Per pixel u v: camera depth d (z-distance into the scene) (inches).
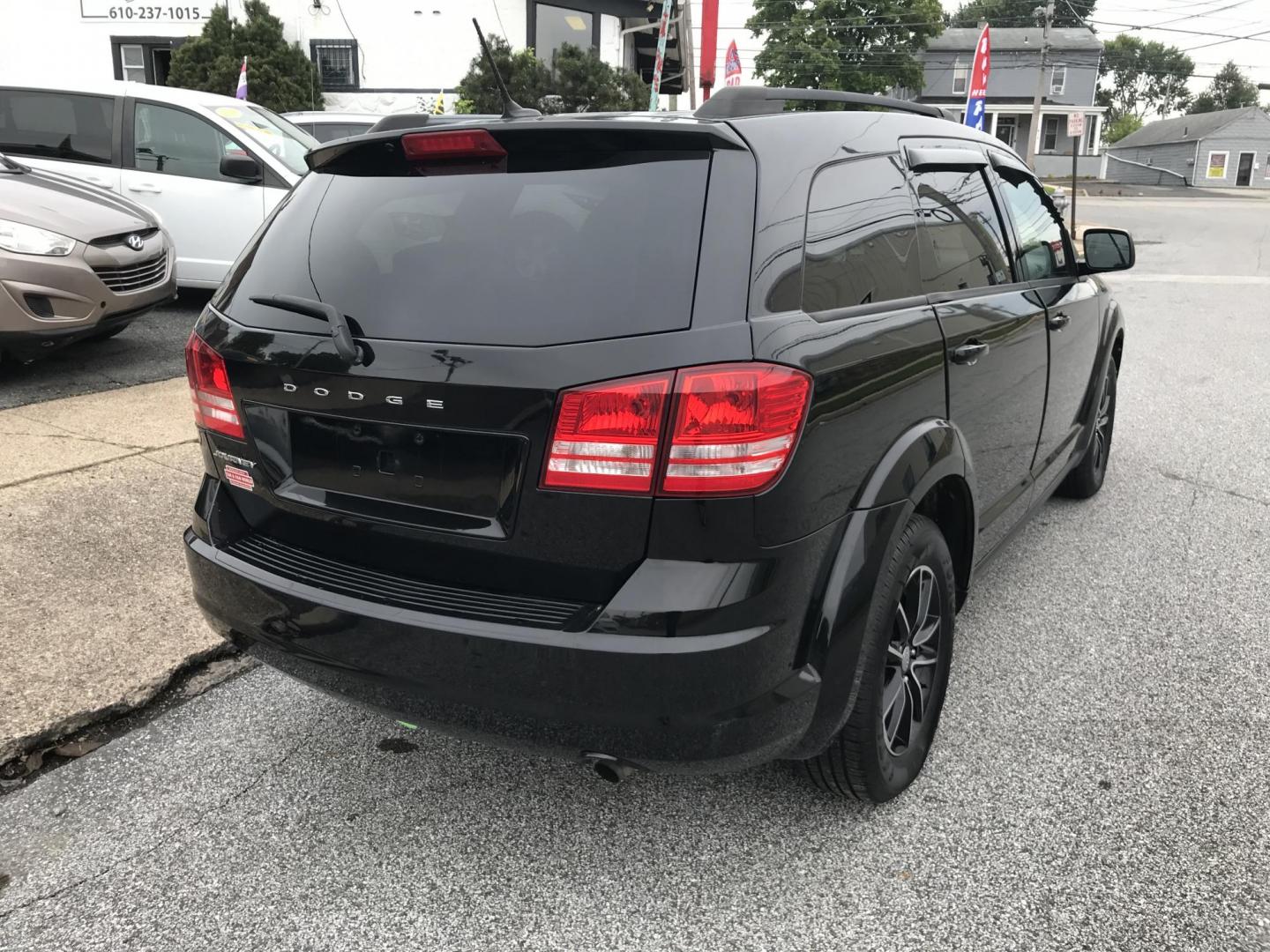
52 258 229.1
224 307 97.7
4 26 775.1
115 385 250.4
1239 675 129.3
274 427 92.7
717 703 77.3
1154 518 187.5
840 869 93.8
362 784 108.0
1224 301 482.9
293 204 100.9
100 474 186.7
